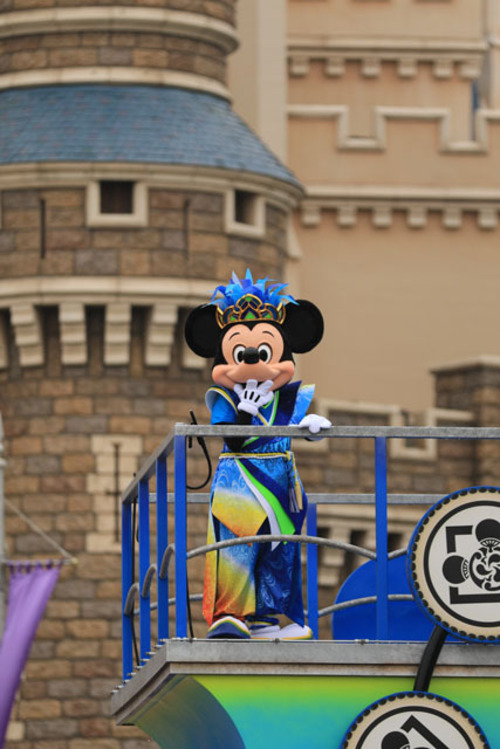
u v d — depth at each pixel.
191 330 22.02
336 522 67.88
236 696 18.81
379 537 19.64
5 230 61.56
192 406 62.59
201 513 61.16
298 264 74.69
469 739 18.83
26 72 62.94
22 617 56.62
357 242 76.88
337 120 77.12
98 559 61.56
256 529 20.30
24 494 62.03
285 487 20.62
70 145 60.78
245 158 62.53
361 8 81.19
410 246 77.19
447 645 19.11
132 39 62.72
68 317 61.25
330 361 76.19
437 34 81.56
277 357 21.33
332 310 76.50
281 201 63.94
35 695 61.12
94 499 61.81
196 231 61.59
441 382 72.12
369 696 19.00
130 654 24.39
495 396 71.00
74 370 62.25
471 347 77.19
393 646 19.02
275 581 20.44
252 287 21.64
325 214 76.88
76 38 62.62
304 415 21.12
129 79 62.59
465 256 77.56
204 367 62.94
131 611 24.14
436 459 69.94
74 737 61.03
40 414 62.25
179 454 19.17
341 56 80.75
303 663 18.86
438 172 77.44
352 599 23.91
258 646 18.77
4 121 62.19
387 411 69.00
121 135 61.12
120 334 61.59
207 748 21.17
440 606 18.86
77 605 61.47
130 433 62.09
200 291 61.47
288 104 80.50
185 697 20.02
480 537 18.95
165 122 61.91
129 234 61.25
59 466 62.00
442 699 18.88
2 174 61.06
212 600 20.14
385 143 77.19
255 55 76.50
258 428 19.39
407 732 18.81
